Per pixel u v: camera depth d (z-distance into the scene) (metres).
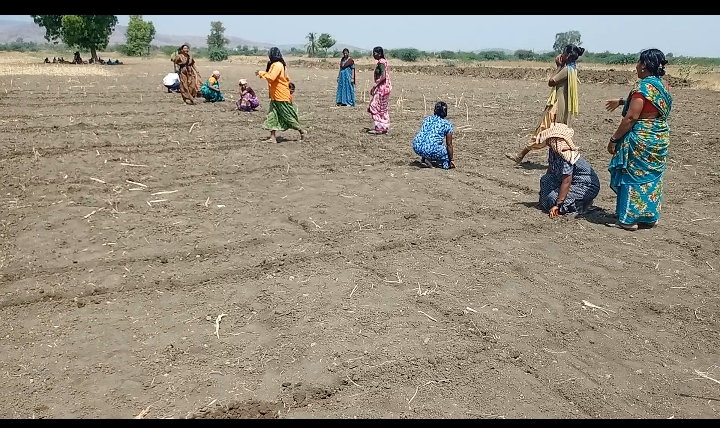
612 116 15.23
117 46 95.12
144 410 3.34
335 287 4.92
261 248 5.77
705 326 4.45
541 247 5.94
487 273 5.27
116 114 13.93
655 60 6.01
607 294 4.95
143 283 4.96
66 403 3.39
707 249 5.96
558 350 4.08
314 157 9.83
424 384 3.64
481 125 13.63
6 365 3.75
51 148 9.85
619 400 3.56
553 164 6.81
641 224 6.56
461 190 7.95
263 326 4.30
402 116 14.94
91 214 6.62
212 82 16.95
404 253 5.70
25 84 20.91
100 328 4.22
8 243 5.74
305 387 3.58
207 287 4.91
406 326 4.32
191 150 10.16
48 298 4.66
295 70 38.94
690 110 16.72
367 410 3.39
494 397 3.54
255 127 12.73
